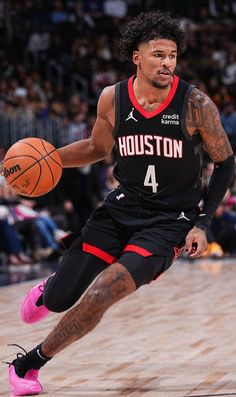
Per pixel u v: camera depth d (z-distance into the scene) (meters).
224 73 21.64
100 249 4.41
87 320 4.19
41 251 13.95
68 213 14.88
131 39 4.23
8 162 4.36
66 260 4.43
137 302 8.66
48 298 4.41
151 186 4.32
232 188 15.70
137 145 4.28
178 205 4.35
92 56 21.80
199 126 4.25
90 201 15.41
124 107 4.29
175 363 5.29
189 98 4.24
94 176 15.44
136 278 4.17
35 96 18.44
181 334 6.48
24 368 4.47
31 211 14.07
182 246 4.36
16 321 7.30
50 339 4.34
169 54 4.16
